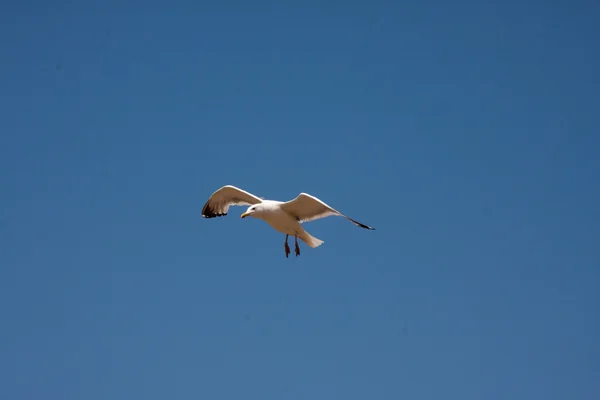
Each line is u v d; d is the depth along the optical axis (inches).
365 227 673.6
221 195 751.1
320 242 692.1
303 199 663.1
